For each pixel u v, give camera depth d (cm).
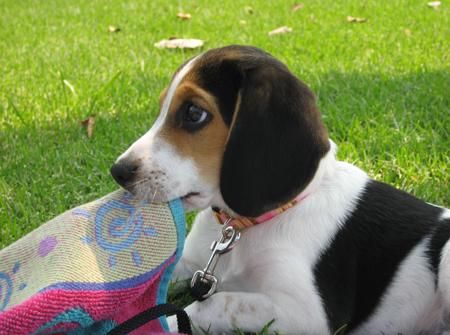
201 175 100
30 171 129
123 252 92
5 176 129
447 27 220
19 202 121
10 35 238
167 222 95
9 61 197
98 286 89
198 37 221
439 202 121
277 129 98
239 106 98
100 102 151
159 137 100
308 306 99
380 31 218
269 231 103
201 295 102
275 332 99
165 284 95
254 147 98
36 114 149
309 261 101
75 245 91
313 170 99
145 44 216
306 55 189
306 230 102
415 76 159
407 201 106
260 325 99
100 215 94
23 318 85
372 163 129
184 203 101
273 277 101
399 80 156
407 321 104
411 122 138
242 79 99
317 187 104
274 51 196
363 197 105
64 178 127
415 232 104
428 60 177
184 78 101
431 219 105
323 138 100
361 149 131
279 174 98
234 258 104
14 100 158
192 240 110
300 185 99
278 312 99
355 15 247
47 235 93
